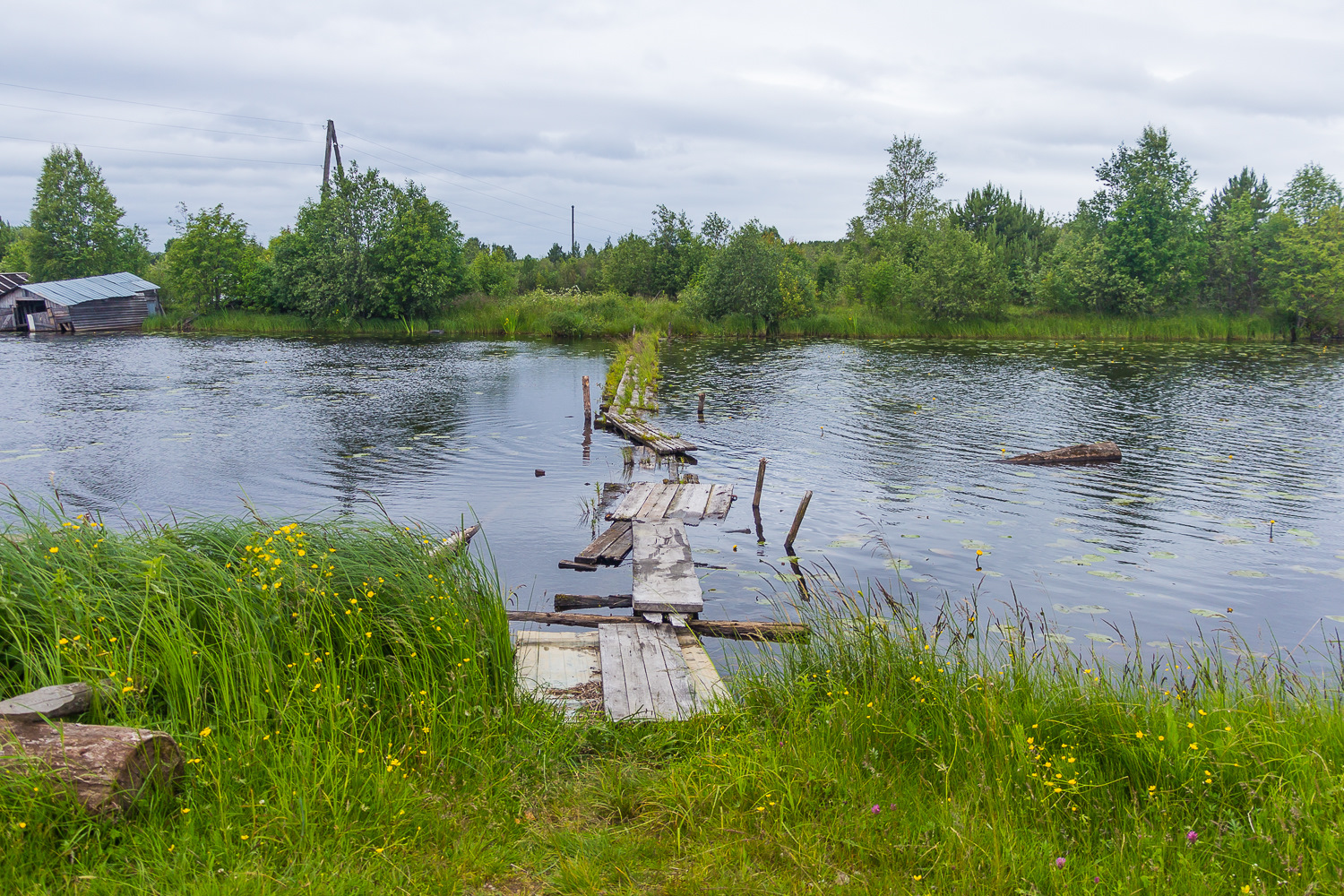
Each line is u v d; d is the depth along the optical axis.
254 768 3.93
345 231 45.62
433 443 16.75
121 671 4.21
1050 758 4.28
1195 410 20.53
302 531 5.90
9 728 3.60
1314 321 42.47
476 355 34.47
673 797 4.11
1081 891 3.32
